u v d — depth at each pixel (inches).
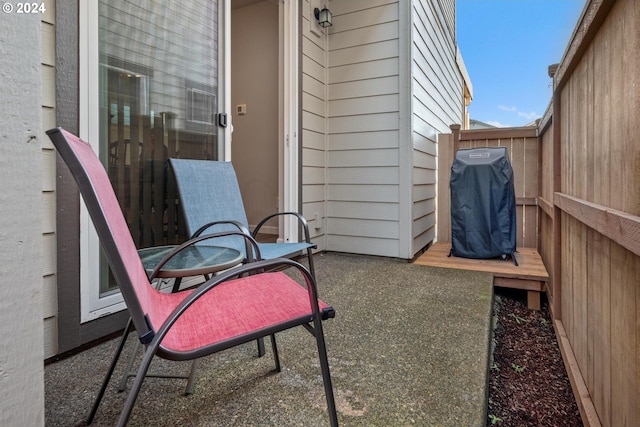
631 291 36.4
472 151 134.6
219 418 43.6
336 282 104.6
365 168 140.6
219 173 82.4
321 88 144.6
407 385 51.0
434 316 78.0
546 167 120.5
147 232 73.0
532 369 68.1
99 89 63.6
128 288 28.3
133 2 70.0
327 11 139.3
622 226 35.0
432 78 169.3
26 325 26.2
